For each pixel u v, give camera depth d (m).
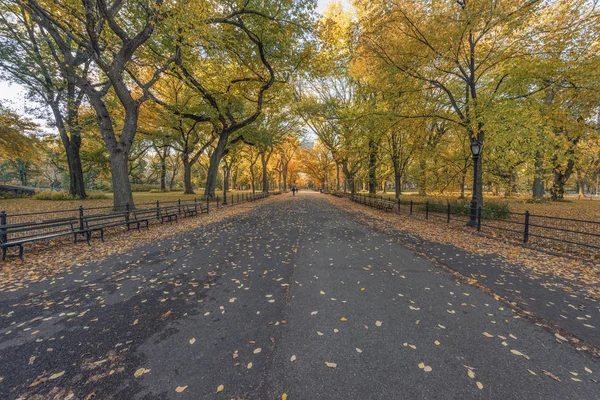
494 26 10.49
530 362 2.67
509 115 9.64
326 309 3.79
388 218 14.40
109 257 6.44
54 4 9.46
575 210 17.20
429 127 19.08
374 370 2.53
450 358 2.72
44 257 6.41
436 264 5.99
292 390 2.27
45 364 2.61
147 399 2.18
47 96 17.17
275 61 18.14
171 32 10.65
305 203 26.83
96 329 3.26
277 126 32.66
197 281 4.87
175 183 70.94
